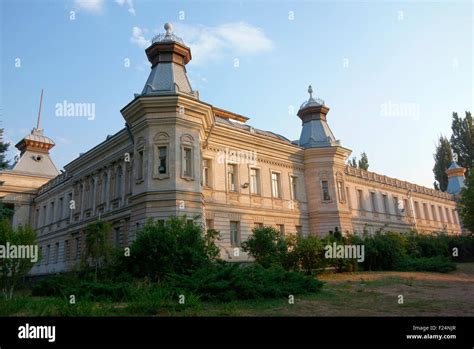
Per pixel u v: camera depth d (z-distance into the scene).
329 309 10.70
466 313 9.86
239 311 10.34
